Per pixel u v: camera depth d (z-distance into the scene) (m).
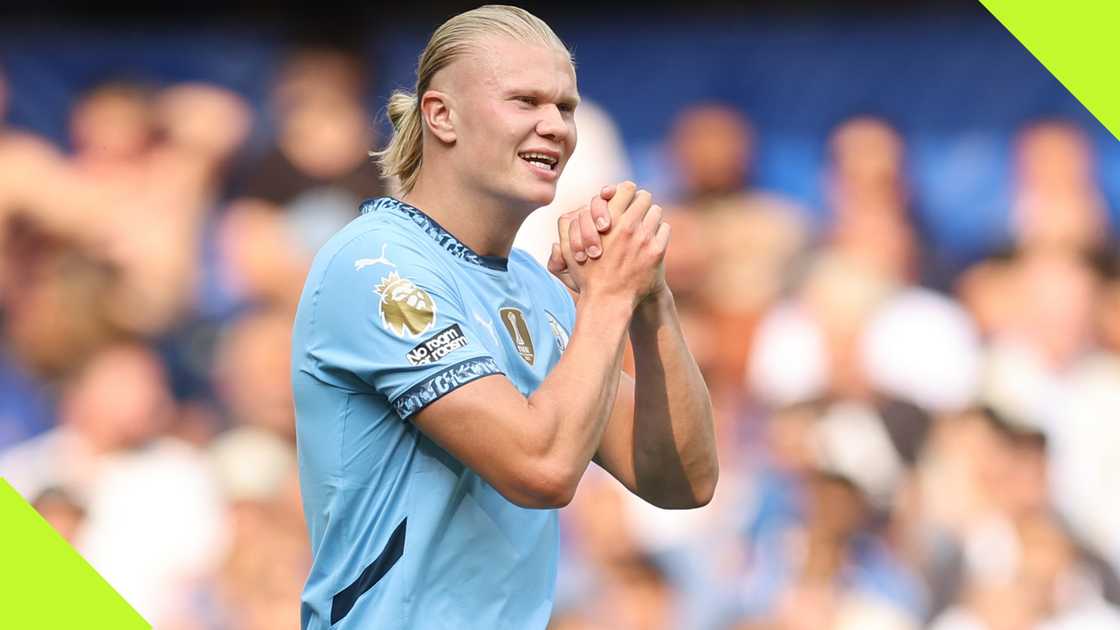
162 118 26.20
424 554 8.51
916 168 26.25
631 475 9.80
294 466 24.92
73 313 25.44
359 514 8.66
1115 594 24.27
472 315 8.79
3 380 25.20
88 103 26.19
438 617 8.54
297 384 8.83
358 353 8.45
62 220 25.81
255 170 26.06
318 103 26.25
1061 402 25.00
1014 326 25.41
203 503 24.66
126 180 25.97
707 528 23.92
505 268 9.31
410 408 8.28
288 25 26.48
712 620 23.66
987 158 26.11
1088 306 25.41
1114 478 24.66
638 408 9.53
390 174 9.53
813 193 26.23
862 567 24.19
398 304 8.38
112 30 26.44
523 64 8.83
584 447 8.21
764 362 25.20
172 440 24.98
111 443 24.98
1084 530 24.50
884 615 23.97
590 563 23.47
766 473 24.56
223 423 25.06
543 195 8.85
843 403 24.92
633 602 23.45
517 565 8.88
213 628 24.25
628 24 26.89
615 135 26.66
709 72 26.78
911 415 24.89
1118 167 25.95
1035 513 24.53
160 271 25.62
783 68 26.56
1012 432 24.84
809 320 25.33
